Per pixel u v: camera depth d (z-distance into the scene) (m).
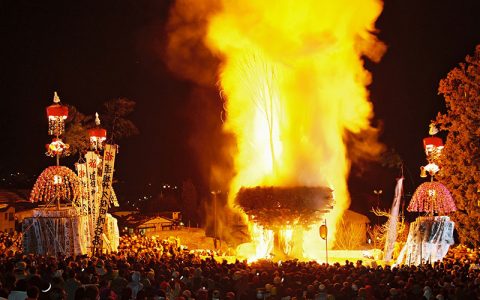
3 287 13.82
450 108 41.72
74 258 24.23
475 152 39.72
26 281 13.27
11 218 63.16
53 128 29.97
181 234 55.25
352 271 21.20
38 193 29.88
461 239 39.81
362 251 41.72
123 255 26.78
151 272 18.81
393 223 37.91
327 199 36.19
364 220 49.94
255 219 35.88
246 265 23.31
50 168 30.09
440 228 31.12
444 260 28.14
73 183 31.19
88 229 32.12
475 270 22.38
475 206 39.19
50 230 28.88
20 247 33.34
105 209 32.31
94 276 17.09
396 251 38.12
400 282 18.73
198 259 26.42
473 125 40.12
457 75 41.06
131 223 63.31
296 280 19.22
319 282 18.16
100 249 29.42
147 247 33.12
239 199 36.69
